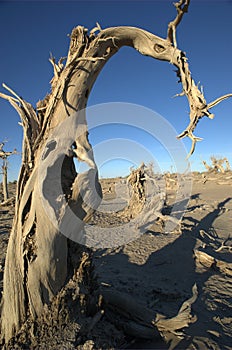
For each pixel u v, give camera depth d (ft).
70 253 10.77
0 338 10.09
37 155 9.77
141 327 11.29
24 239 9.40
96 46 10.21
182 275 20.44
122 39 10.82
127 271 21.38
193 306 15.24
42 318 9.25
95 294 11.21
